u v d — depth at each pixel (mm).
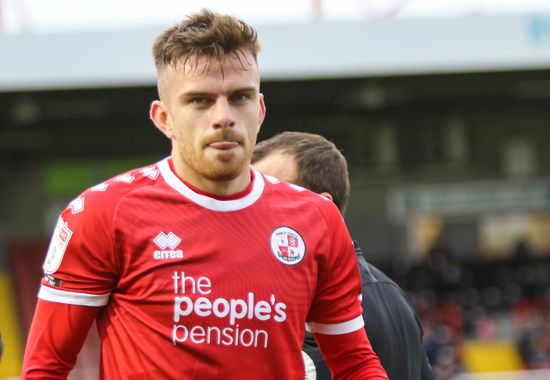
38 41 47531
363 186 66000
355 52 48812
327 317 7840
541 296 59781
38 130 62031
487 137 65750
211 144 7074
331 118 63625
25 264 62625
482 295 59281
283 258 7336
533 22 49062
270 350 7156
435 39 49000
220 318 7027
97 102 54688
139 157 65562
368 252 66000
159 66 7426
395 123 65125
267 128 63250
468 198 65875
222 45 7113
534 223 65875
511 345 54344
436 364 46594
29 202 64438
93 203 7219
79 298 7172
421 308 57500
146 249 7094
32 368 7195
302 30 48719
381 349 8883
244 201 7402
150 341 7000
